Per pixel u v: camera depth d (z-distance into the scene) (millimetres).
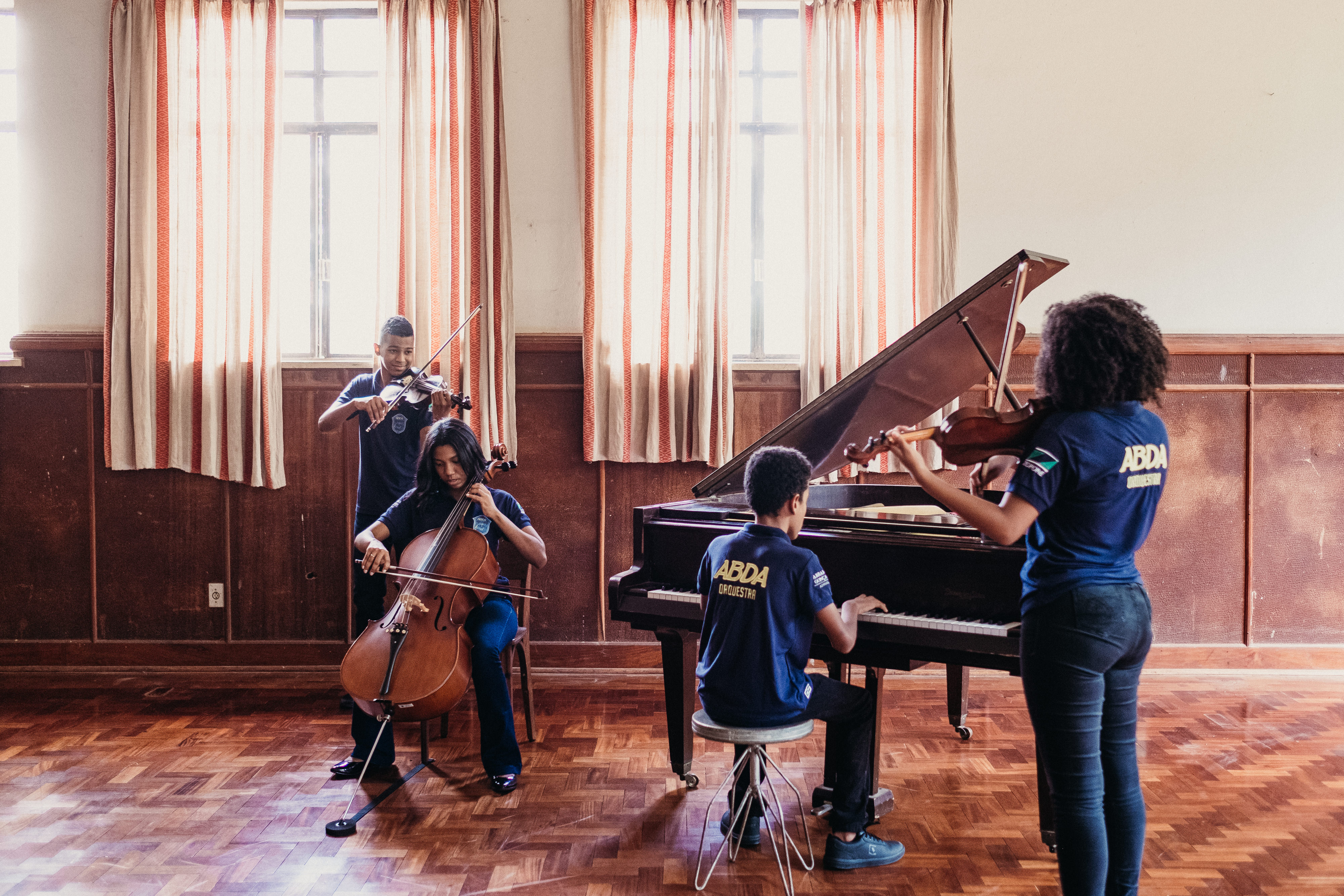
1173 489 4336
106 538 4375
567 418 4379
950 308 2303
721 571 2264
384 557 2822
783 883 2344
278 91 4266
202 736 3521
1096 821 1718
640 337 4332
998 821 2748
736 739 2162
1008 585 2275
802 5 4246
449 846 2570
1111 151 4344
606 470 4379
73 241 4371
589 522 4395
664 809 2830
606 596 4395
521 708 3855
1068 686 1710
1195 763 3230
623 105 4285
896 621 2332
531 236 4387
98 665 4387
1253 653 4320
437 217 4285
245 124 4262
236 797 2912
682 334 4312
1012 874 2412
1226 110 4324
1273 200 4344
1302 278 4359
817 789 2840
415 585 2781
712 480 2746
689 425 4340
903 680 4203
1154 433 1758
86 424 4363
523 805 2857
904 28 4234
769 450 2297
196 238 4281
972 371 2941
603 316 4309
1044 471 1694
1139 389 1724
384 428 3631
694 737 3371
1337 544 4324
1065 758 1730
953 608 2354
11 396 4359
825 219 4273
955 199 4281
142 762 3230
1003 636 2189
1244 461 4328
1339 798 2924
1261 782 3055
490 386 4297
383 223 4270
